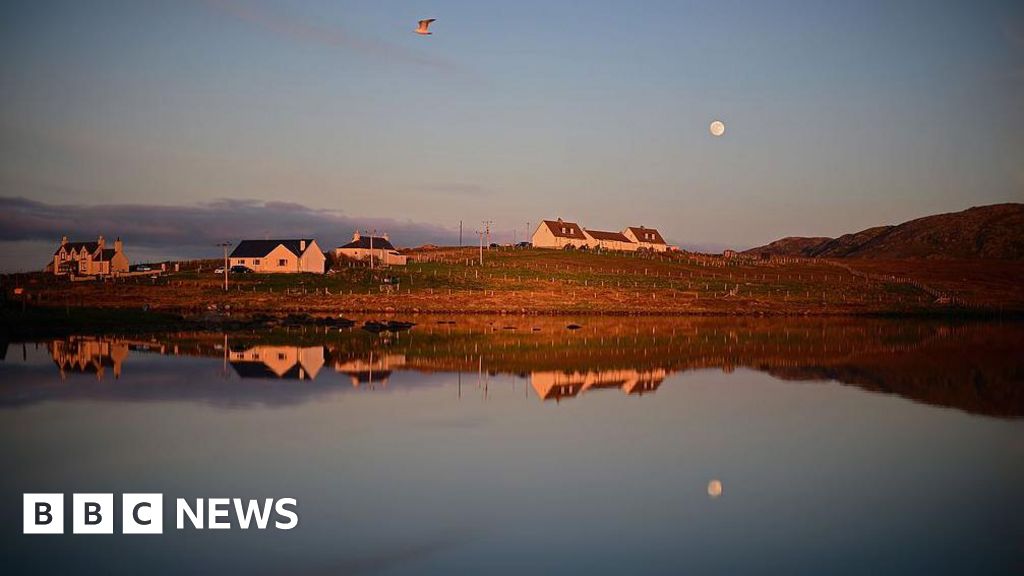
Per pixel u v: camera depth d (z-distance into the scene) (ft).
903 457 99.86
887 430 115.03
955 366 185.26
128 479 86.63
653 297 423.23
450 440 106.01
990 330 301.84
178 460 94.17
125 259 490.90
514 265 514.27
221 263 505.66
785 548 69.82
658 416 123.85
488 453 99.66
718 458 98.63
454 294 408.05
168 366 169.27
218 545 69.26
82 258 479.41
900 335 273.54
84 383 145.79
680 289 448.24
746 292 449.06
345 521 75.15
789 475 91.71
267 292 394.73
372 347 215.31
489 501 81.25
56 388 139.95
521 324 312.71
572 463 95.45
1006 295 472.44
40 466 91.15
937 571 65.26
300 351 202.39
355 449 100.58
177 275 450.71
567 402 135.23
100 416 117.29
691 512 78.79
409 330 277.03
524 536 72.02
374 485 85.92
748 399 139.54
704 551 69.00
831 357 203.21
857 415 125.80
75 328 252.62
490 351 210.59
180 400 130.82
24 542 69.62
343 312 361.51
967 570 65.46
